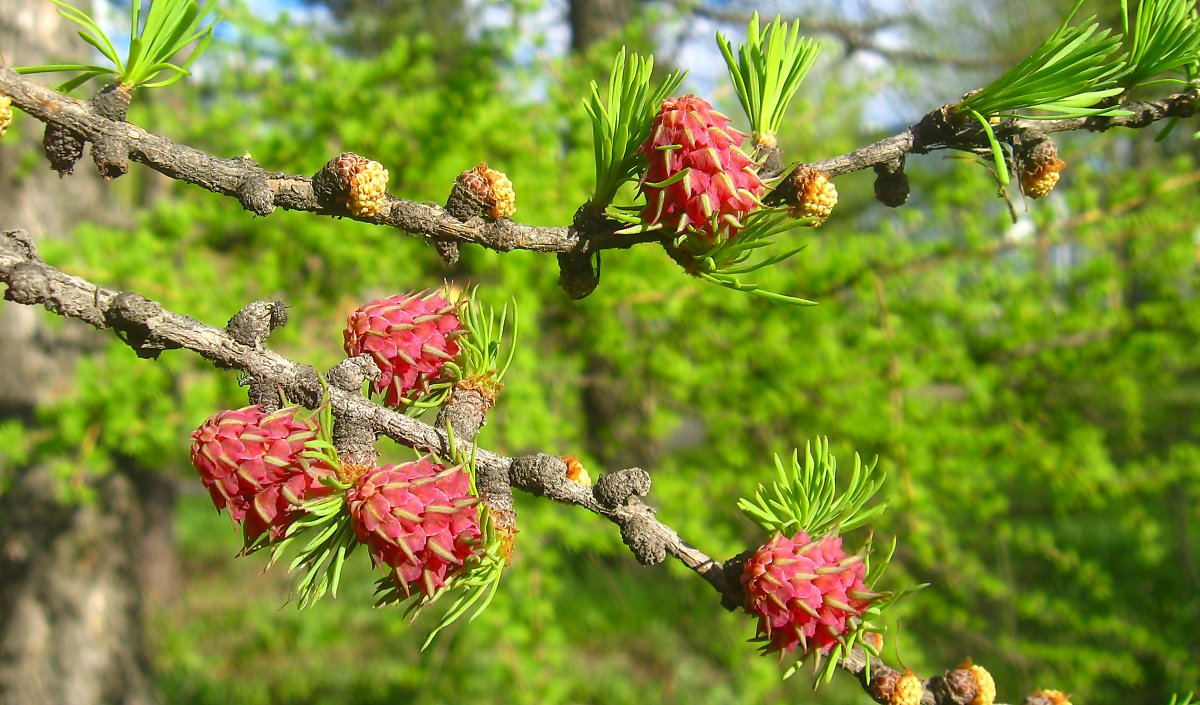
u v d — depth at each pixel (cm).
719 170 100
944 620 442
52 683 428
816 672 104
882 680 106
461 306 118
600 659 636
